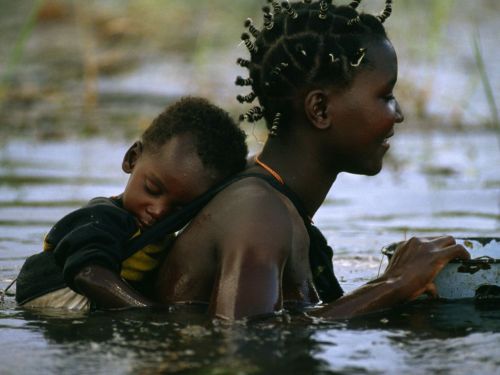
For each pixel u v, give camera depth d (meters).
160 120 6.86
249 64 7.07
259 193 6.51
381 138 6.76
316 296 6.77
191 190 6.69
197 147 6.71
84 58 24.55
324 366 5.24
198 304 6.57
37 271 7.09
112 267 6.57
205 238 6.53
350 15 6.81
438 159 15.83
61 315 6.62
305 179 6.80
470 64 23.00
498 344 5.72
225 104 19.69
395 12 25.36
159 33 26.25
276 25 6.89
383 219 11.48
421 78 21.48
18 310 6.83
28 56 24.83
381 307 6.40
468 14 28.27
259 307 6.10
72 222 6.79
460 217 11.48
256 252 6.21
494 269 6.86
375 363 5.30
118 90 21.77
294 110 6.78
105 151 16.72
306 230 6.78
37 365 5.35
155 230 6.71
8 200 12.43
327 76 6.66
